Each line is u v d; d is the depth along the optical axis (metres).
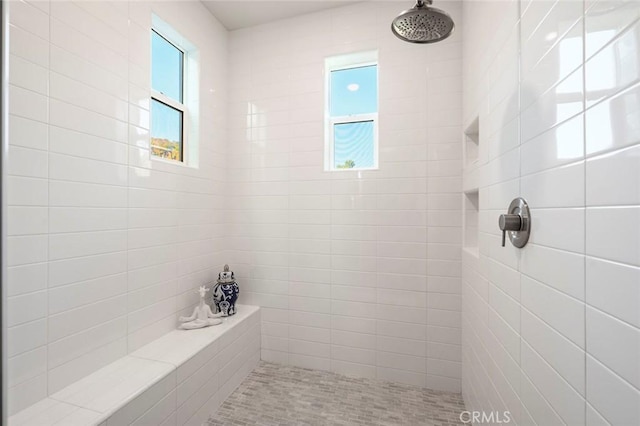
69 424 1.14
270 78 2.47
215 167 2.43
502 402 1.24
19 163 1.18
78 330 1.40
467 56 1.90
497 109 1.29
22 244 1.19
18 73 1.18
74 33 1.38
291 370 2.35
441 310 2.10
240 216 2.54
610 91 0.61
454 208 2.07
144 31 1.78
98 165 1.49
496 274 1.31
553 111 0.83
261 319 2.48
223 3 2.27
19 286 1.18
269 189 2.46
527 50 1.00
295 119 2.41
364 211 2.25
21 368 1.19
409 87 2.16
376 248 2.22
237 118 2.55
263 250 2.48
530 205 0.97
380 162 2.21
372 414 1.84
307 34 2.39
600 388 0.64
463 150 2.03
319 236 2.35
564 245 0.78
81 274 1.41
